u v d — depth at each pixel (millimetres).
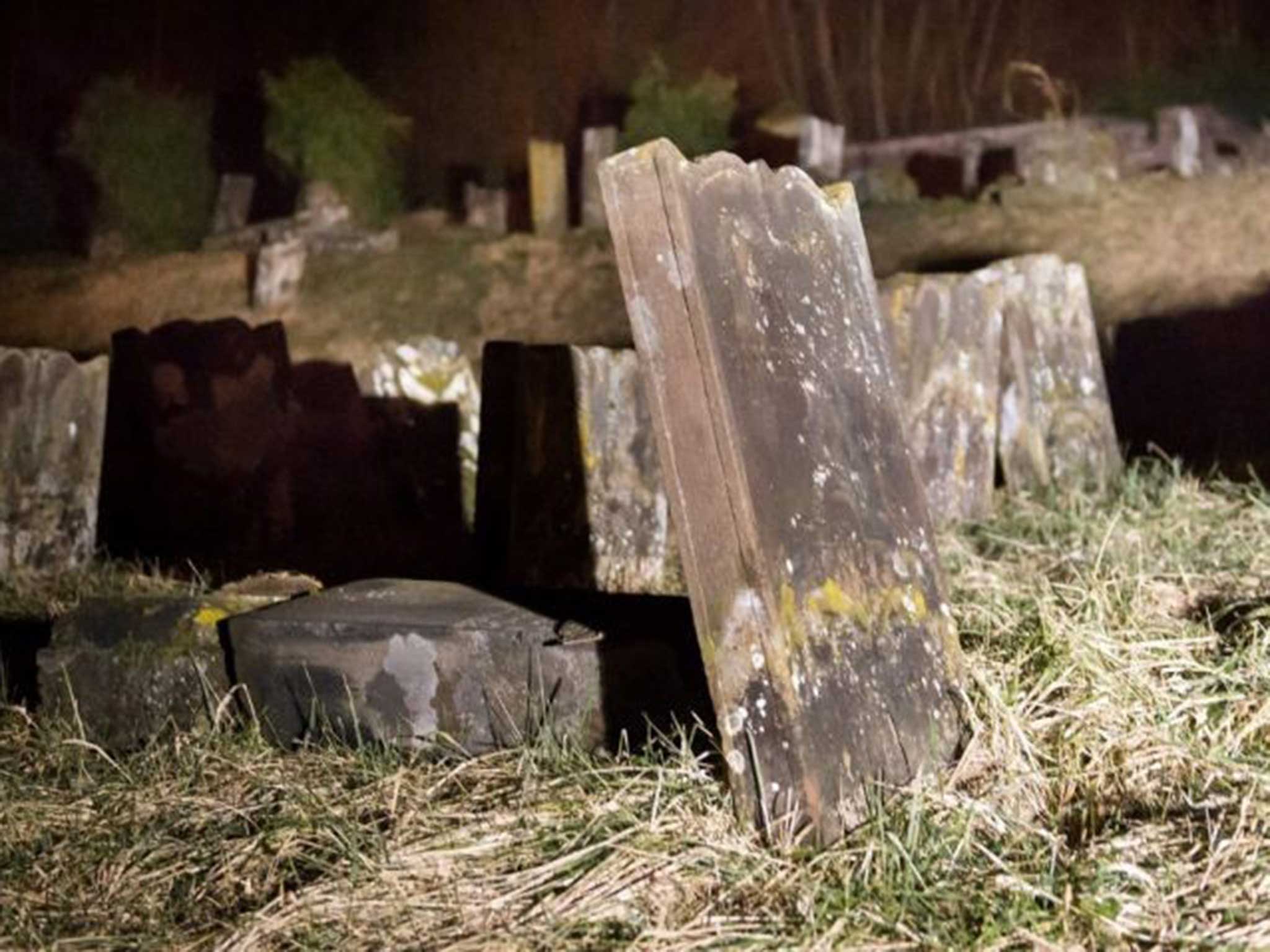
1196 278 8797
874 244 9445
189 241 10359
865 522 4031
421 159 11180
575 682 4156
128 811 4094
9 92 11289
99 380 6480
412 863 3750
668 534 6266
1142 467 7359
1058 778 3904
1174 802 3809
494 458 5961
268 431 7043
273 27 11852
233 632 4430
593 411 6004
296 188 10484
